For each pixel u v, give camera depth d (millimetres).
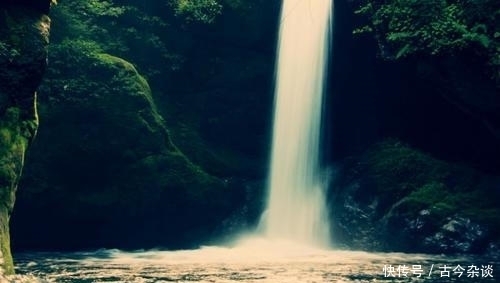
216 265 13992
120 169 18719
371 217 19078
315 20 20828
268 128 21609
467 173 18859
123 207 18703
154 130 19016
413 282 10648
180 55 20984
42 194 17953
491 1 14750
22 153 9703
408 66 17688
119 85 18672
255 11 21219
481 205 17703
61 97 18094
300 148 20688
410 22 15609
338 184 20516
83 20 19828
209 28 21047
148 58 20547
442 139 19344
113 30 20234
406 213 18031
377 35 17078
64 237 18984
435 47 15023
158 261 15141
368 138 21297
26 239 18703
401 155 19797
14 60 9852
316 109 20641
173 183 19078
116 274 12039
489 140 17922
